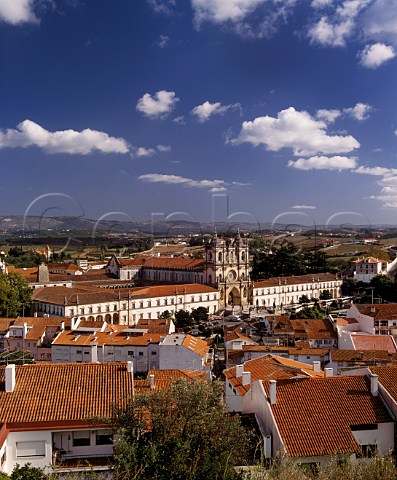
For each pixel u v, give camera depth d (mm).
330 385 57406
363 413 53625
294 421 52344
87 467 47781
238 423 48312
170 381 56281
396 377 59531
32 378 54156
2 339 149250
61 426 48969
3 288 184375
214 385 51875
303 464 47844
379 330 143875
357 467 42062
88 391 52781
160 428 46625
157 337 138750
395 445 52906
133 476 41062
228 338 147375
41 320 154875
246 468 47094
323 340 143375
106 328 150000
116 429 48344
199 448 44531
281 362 83062
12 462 48312
